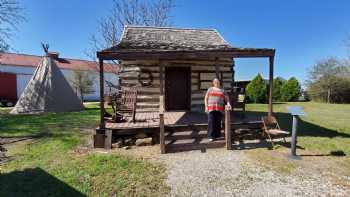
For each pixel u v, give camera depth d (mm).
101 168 5289
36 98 15516
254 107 19109
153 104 11570
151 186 4496
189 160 5984
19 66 33594
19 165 5508
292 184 4617
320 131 9484
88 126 10453
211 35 13781
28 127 10164
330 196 4148
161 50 7801
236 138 7863
